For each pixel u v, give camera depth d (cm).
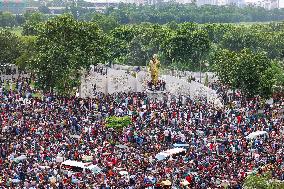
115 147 10044
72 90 15400
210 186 8050
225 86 17325
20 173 8356
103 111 12662
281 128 11562
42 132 10594
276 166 8906
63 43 15875
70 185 7938
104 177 8325
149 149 9938
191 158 9431
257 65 15288
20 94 14400
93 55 17188
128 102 14200
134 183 8100
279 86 16462
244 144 10138
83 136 10581
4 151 9406
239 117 12088
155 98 15488
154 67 16488
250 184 7375
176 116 12269
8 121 11219
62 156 9356
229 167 8900
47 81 14888
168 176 8469
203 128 11269
